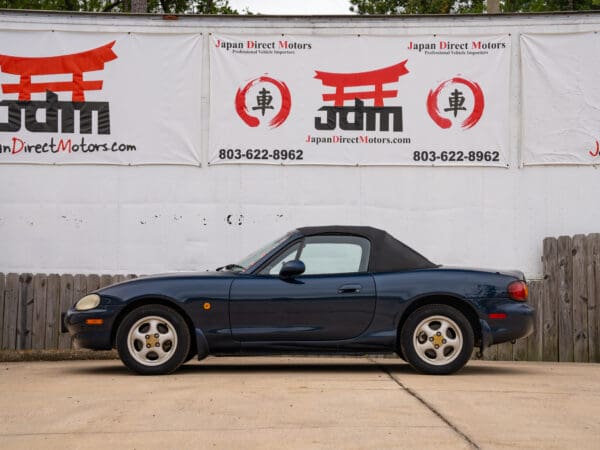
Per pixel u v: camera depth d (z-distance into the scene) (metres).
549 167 13.41
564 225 13.36
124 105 13.55
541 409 7.18
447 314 9.28
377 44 13.59
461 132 13.49
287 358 12.15
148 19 13.62
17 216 13.38
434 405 7.28
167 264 13.35
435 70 13.55
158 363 9.30
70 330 9.55
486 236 13.36
